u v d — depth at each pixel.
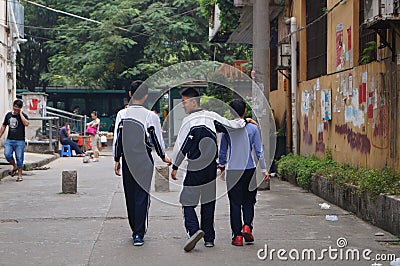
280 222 8.48
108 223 8.51
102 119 34.66
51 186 12.73
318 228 8.04
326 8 12.22
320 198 10.71
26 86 36.50
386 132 8.88
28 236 7.63
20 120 13.59
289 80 15.06
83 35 31.81
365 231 7.81
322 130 12.38
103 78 32.66
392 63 8.62
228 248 6.98
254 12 12.00
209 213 7.06
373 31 9.74
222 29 18.94
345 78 10.84
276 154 15.03
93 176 14.86
